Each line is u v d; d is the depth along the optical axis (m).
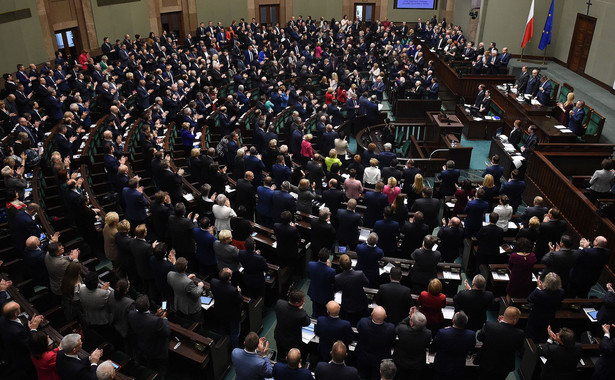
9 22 18.80
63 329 6.70
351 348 6.30
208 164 11.39
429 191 9.42
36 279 7.37
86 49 23.45
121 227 7.80
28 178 11.43
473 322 6.71
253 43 25.81
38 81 17.05
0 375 6.55
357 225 8.66
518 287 7.72
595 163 12.97
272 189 9.93
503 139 14.91
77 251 7.38
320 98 21.17
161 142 13.89
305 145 13.58
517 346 5.74
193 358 6.36
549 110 15.91
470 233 9.61
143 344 6.04
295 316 6.04
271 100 18.97
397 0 35.53
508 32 25.39
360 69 25.95
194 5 30.00
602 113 17.50
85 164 12.12
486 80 20.42
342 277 6.76
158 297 7.94
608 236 9.66
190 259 8.68
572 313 7.20
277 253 8.48
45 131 15.32
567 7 22.55
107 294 6.46
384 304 6.57
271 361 6.29
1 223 9.55
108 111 16.53
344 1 35.50
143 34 27.22
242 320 7.52
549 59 24.42
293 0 34.41
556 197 11.86
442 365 5.80
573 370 5.88
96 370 5.05
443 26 29.47
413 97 19.83
